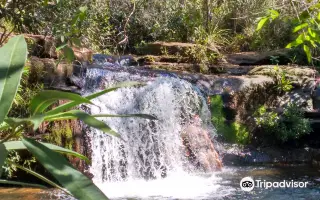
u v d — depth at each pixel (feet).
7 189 18.07
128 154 22.12
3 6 16.10
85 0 32.73
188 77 27.94
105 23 39.29
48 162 3.25
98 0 38.83
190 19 40.93
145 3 41.78
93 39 36.01
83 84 23.58
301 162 25.58
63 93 3.40
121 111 23.24
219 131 26.63
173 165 22.99
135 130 22.82
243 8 41.27
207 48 35.17
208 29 40.60
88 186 3.18
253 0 40.78
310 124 26.86
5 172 18.17
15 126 3.29
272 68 30.58
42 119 3.10
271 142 26.73
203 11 41.68
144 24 41.11
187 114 25.03
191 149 23.71
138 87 24.44
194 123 25.03
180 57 34.73
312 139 27.04
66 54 11.44
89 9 36.06
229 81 28.22
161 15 41.57
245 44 40.04
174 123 24.21
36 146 3.34
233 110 27.37
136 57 34.27
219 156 25.18
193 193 18.88
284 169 23.67
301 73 29.48
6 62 3.37
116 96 23.84
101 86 24.30
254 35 39.88
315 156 25.93
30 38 22.31
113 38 40.06
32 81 20.61
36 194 17.37
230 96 27.53
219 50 38.29
